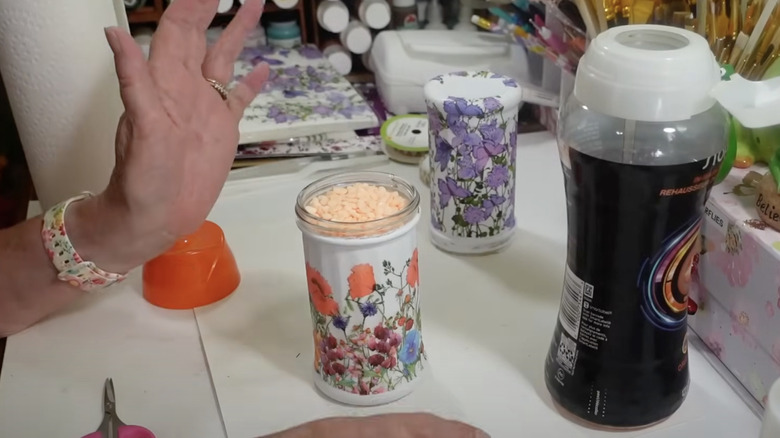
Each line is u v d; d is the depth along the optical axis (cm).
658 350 45
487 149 61
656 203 41
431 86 63
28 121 66
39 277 56
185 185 52
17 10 61
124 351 57
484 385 51
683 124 41
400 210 47
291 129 81
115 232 53
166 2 90
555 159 81
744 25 54
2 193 82
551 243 67
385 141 82
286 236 70
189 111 52
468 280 62
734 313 49
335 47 99
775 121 42
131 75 45
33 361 56
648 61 39
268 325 58
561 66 78
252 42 100
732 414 48
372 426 46
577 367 47
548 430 47
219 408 51
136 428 48
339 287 47
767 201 46
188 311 61
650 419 46
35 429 50
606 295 44
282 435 46
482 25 85
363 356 49
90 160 67
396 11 98
